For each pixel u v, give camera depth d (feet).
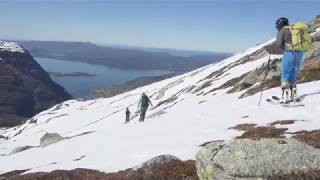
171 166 48.85
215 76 337.72
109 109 609.42
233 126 87.30
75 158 95.20
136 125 126.62
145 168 50.16
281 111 84.12
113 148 94.79
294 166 32.63
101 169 71.61
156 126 113.70
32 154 122.21
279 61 155.63
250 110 98.37
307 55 151.53
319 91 96.12
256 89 137.90
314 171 31.99
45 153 115.96
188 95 297.74
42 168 86.94
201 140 81.66
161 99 434.71
